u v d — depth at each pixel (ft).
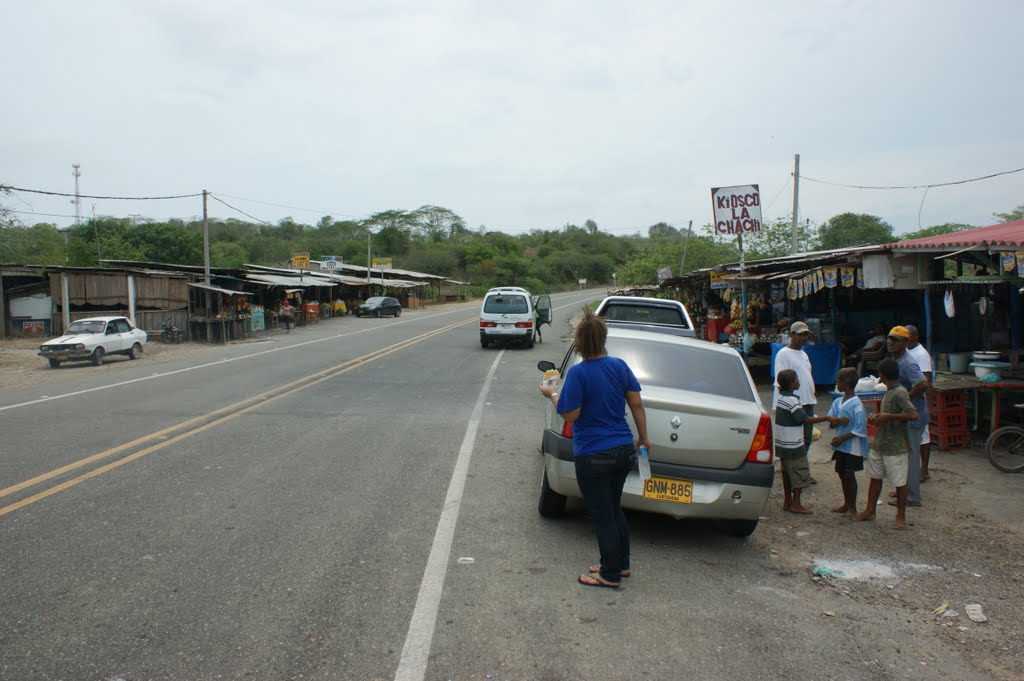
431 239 388.78
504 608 13.56
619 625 13.06
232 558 15.57
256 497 20.17
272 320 113.70
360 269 192.13
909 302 42.93
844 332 44.80
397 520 18.48
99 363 66.03
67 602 13.23
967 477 24.40
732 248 123.24
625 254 405.59
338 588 14.15
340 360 61.62
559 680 11.05
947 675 11.81
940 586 15.65
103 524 17.62
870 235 100.32
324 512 18.95
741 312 51.88
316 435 29.12
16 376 57.16
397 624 12.70
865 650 12.59
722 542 18.30
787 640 12.84
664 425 16.99
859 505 22.16
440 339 87.45
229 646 11.73
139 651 11.49
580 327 14.76
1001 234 31.86
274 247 283.38
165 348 83.10
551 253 389.60
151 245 177.68
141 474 22.47
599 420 14.42
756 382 46.96
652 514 20.63
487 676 11.07
